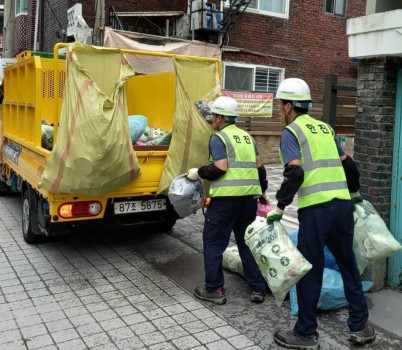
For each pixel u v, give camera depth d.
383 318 4.04
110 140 4.32
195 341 3.70
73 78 4.47
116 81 4.87
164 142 5.47
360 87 4.60
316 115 14.71
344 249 3.58
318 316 4.12
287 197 3.45
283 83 3.72
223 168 4.20
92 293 4.60
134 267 5.34
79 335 3.78
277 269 3.47
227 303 4.41
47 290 4.65
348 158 3.78
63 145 4.42
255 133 13.43
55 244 6.09
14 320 4.01
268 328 3.92
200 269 5.30
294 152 3.45
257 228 3.66
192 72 5.37
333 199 3.47
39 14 14.71
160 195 5.34
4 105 7.55
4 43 13.59
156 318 4.09
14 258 5.54
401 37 4.09
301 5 14.32
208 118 5.07
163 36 11.95
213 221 4.32
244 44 13.44
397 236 4.53
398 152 4.48
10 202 8.45
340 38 15.23
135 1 12.43
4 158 7.64
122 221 5.40
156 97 6.60
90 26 12.00
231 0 12.44
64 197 4.83
